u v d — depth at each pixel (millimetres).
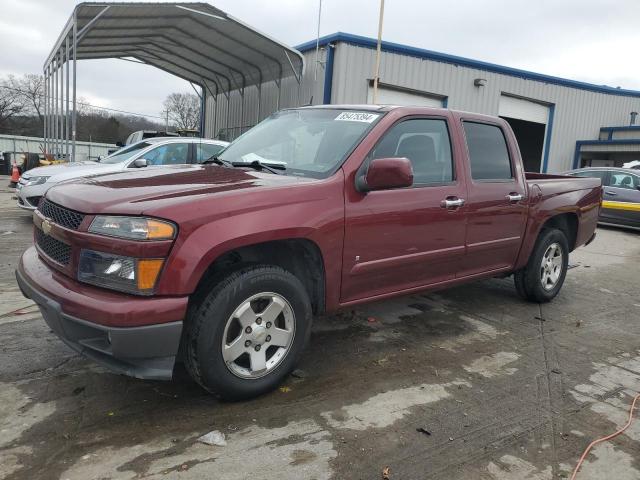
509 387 3688
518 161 5086
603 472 2752
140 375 2852
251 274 3115
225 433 2928
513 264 5172
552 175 6598
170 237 2807
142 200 2939
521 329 4926
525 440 3014
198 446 2797
